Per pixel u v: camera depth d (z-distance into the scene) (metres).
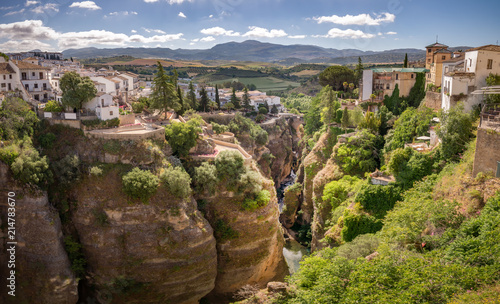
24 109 66.00
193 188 68.31
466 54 66.81
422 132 69.19
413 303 28.58
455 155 54.00
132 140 65.38
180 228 60.44
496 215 36.19
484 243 32.56
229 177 67.94
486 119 44.94
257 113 149.00
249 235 66.44
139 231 59.66
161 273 59.88
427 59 102.50
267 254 68.38
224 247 66.00
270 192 72.62
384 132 85.50
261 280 70.19
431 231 41.38
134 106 97.94
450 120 54.97
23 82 84.12
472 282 28.72
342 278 37.09
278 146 135.25
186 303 62.06
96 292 60.47
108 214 59.91
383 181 60.78
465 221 38.56
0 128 60.78
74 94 68.44
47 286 56.25
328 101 104.06
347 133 87.25
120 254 59.50
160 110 91.69
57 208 61.00
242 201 67.38
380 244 42.59
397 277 32.56
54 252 57.38
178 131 72.00
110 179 61.72
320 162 92.44
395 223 45.50
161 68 89.31
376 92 97.12
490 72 62.94
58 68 122.25
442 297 28.47
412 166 58.28
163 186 61.84
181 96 107.12
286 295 43.81
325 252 46.31
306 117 123.31
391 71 98.31
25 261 57.28
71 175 62.00
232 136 91.19
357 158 78.25
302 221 94.06
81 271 60.22
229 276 66.62
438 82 84.81
